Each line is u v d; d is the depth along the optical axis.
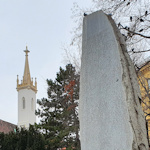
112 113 2.84
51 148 21.16
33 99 69.69
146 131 2.75
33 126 22.42
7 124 50.72
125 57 3.07
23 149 19.38
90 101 3.16
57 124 23.67
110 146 2.77
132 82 2.95
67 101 23.17
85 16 3.66
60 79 25.22
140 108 2.85
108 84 3.00
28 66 72.00
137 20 5.91
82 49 3.54
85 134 3.12
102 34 3.30
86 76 3.34
